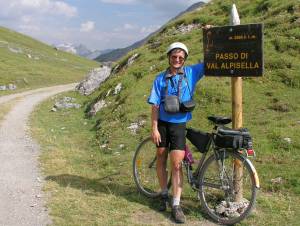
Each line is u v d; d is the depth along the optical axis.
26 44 106.81
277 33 19.45
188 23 29.12
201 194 7.18
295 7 21.61
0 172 10.04
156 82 7.25
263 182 8.59
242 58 6.93
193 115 14.31
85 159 11.52
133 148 12.21
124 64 29.14
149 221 6.99
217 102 14.88
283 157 9.87
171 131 7.16
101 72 35.00
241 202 7.16
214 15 28.62
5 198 8.06
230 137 6.64
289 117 12.87
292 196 7.93
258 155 10.10
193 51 21.55
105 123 16.31
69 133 16.72
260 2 25.53
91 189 8.62
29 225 6.78
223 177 6.99
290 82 15.63
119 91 21.39
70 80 69.19
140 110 15.69
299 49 17.67
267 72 16.42
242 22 22.83
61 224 6.77
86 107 25.41
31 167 10.51
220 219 6.89
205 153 7.25
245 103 14.49
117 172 9.76
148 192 8.16
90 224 6.77
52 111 26.02
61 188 8.64
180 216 6.94
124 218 7.06
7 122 20.14
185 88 7.15
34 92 46.94
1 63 71.69
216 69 7.21
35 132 16.56
